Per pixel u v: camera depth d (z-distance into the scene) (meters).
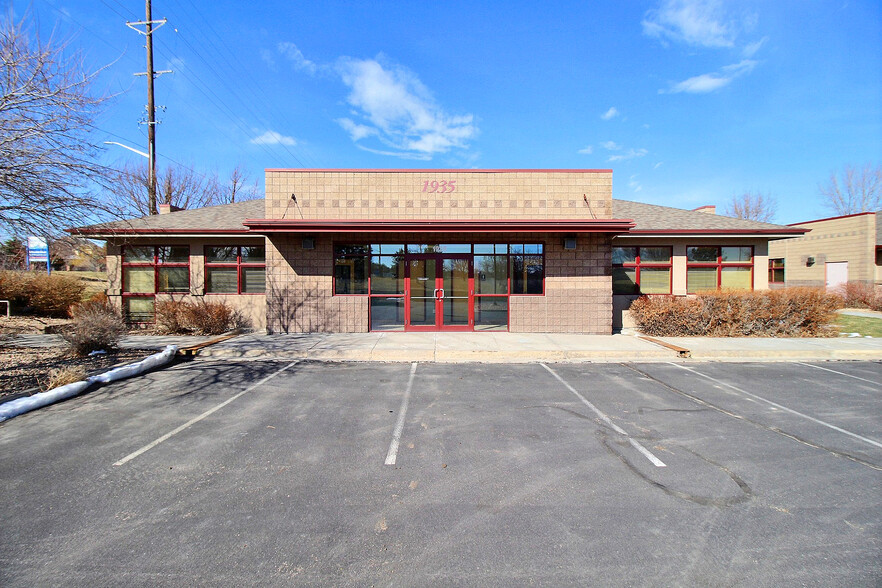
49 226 7.40
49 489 3.57
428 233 11.76
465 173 11.70
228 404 5.89
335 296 11.70
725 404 5.96
